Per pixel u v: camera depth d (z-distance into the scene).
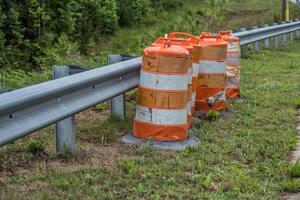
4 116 5.20
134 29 28.67
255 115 9.41
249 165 6.66
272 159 6.88
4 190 5.29
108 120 8.28
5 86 10.45
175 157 6.69
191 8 36.16
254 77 14.09
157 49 7.23
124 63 7.74
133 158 6.53
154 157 6.66
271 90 12.17
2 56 17.50
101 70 6.97
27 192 5.30
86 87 6.62
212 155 6.90
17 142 6.99
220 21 34.81
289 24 26.08
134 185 5.70
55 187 5.48
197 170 6.29
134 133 7.45
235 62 10.72
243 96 11.12
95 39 24.75
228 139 7.71
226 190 5.73
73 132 6.55
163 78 7.18
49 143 7.05
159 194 5.49
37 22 19.72
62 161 6.35
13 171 5.93
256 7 40.03
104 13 25.05
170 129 7.23
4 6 18.89
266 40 23.22
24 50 18.89
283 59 19.44
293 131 8.50
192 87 8.84
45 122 5.73
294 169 6.29
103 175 5.89
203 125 8.51
